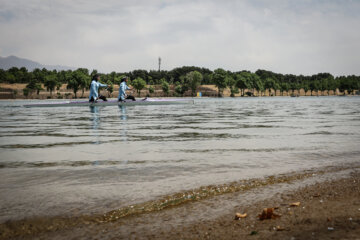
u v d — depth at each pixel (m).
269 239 2.58
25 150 7.08
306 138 8.84
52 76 120.06
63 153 6.67
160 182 4.41
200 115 19.91
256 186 4.25
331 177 4.67
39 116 19.91
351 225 2.76
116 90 154.12
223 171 5.04
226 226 2.94
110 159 6.00
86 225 3.02
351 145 7.51
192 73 146.62
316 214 3.13
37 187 4.17
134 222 3.08
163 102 38.75
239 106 37.56
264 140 8.47
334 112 23.88
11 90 126.69
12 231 2.90
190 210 3.38
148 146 7.56
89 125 13.32
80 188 4.12
